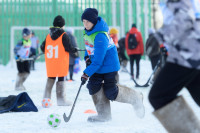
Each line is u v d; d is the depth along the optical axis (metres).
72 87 24.50
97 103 11.98
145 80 30.25
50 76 16.25
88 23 11.67
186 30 6.97
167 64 7.24
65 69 16.19
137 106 12.23
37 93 21.42
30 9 56.47
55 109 15.02
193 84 7.59
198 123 7.34
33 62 44.47
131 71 31.00
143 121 11.89
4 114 13.77
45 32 56.41
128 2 55.91
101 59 11.38
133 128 10.80
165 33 7.19
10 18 56.47
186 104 7.38
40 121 12.30
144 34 55.75
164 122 7.44
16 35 55.72
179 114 7.34
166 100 7.46
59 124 11.05
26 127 11.26
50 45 16.25
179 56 7.02
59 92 16.14
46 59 16.34
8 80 31.75
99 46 11.40
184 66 7.03
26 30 23.03
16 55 23.05
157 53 26.27
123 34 55.84
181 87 7.41
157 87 7.39
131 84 26.75
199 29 7.00
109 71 11.62
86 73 11.46
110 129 10.70
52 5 56.16
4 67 50.41
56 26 16.41
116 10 56.16
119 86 11.91
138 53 30.48
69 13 55.75
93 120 12.00
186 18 6.96
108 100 12.08
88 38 11.86
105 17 56.00
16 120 12.52
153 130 10.46
